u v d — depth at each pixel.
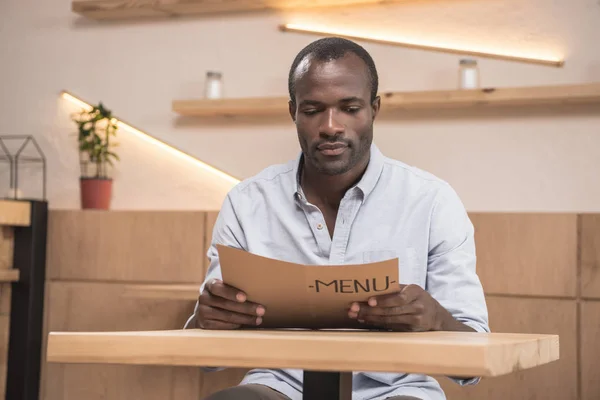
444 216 1.51
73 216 3.26
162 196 3.45
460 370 0.85
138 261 3.16
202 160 3.39
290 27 3.31
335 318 1.20
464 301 1.43
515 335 1.14
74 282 3.25
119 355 0.98
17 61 3.69
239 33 3.39
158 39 3.50
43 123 3.64
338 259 1.50
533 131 3.00
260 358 0.93
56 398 3.20
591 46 2.96
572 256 2.64
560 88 2.85
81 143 3.49
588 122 2.94
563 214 2.65
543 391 2.64
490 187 3.04
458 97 2.96
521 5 3.05
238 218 1.61
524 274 2.69
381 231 1.51
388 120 3.16
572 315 2.63
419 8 3.16
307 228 1.55
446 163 3.09
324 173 1.43
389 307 1.15
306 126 1.41
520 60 3.02
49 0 3.66
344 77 1.38
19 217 3.18
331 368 0.90
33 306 3.22
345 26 3.25
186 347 0.96
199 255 3.08
